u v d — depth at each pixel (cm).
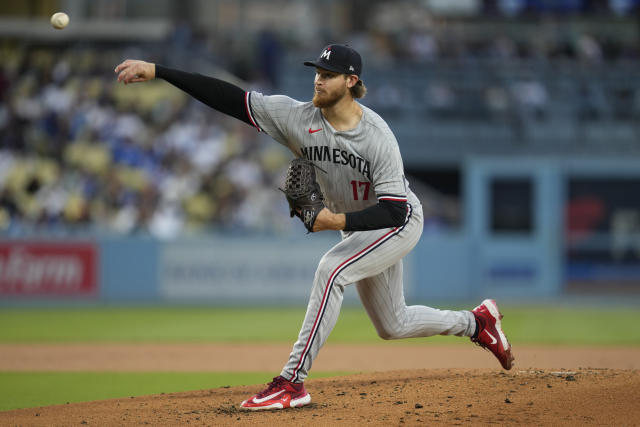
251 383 2362
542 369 2006
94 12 8362
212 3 9544
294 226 5872
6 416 1639
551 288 5694
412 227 1636
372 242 1603
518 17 8256
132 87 6931
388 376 1995
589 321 4272
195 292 5397
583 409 1504
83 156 6297
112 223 5806
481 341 1836
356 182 1614
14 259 5278
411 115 6938
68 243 5312
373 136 1548
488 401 1592
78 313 4803
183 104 6888
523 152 6812
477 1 7981
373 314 1750
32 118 6606
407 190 1656
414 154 6844
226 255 5403
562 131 6856
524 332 3741
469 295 5469
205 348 3288
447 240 5466
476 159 5769
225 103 1606
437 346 3338
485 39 8238
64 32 7350
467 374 1962
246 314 4700
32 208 5922
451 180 7569
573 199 7000
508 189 5809
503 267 5722
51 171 6178
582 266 6644
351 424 1443
